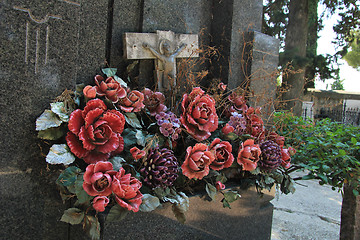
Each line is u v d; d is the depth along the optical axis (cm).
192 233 184
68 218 135
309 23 1031
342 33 1044
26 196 147
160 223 165
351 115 1238
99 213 144
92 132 140
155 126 186
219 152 183
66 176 139
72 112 143
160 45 218
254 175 214
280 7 1062
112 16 203
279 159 206
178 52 228
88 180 129
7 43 133
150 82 228
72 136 144
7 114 137
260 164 204
